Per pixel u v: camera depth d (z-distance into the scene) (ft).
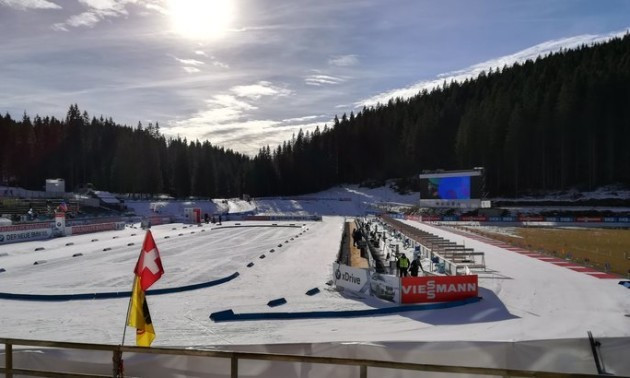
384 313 57.36
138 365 24.58
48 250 122.62
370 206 349.00
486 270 86.17
